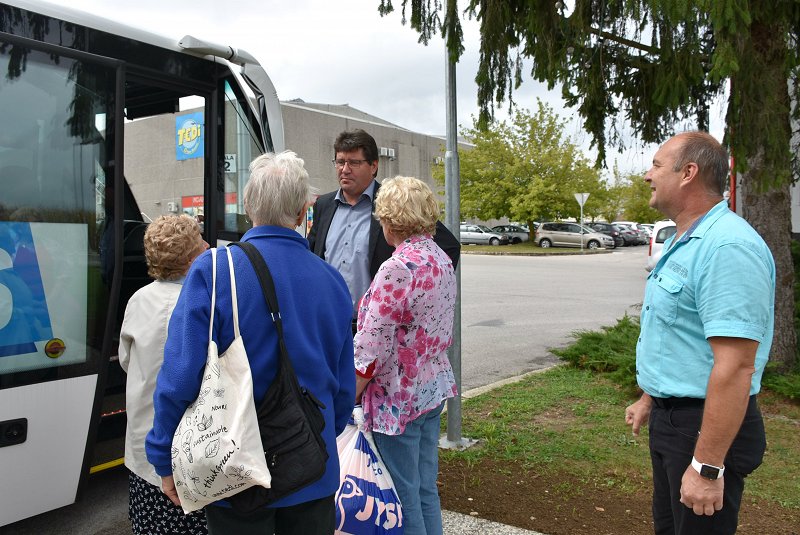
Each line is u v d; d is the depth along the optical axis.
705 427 1.89
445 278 2.63
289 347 1.86
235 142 4.30
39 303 3.08
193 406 1.77
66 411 3.17
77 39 3.37
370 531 2.44
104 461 3.62
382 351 2.47
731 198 7.31
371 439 2.60
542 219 39.03
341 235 3.50
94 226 3.33
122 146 3.48
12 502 2.96
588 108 5.64
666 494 2.22
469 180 39.03
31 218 3.07
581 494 3.72
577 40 4.92
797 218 9.77
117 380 3.78
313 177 35.00
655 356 2.14
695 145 2.09
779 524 3.38
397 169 42.50
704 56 4.73
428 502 2.75
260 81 4.43
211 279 1.81
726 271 1.90
